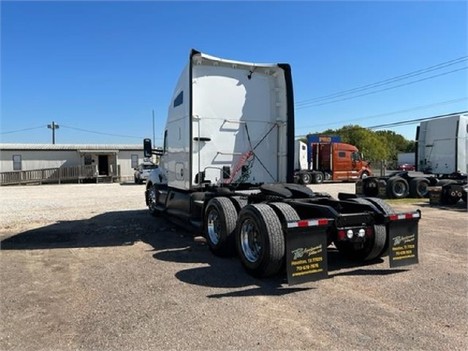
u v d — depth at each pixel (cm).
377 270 564
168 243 767
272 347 333
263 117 834
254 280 521
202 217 723
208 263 611
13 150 3488
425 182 1712
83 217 1137
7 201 1638
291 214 515
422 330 364
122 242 780
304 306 426
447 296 454
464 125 1617
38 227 966
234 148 805
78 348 336
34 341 350
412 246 561
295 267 475
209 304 434
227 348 332
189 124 755
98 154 3825
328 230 537
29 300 454
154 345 339
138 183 3247
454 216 1116
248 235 552
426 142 1756
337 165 3156
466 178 1572
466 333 358
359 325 376
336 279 523
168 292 475
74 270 579
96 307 429
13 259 650
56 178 3553
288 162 820
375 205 566
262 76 835
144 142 1052
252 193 707
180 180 826
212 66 790
